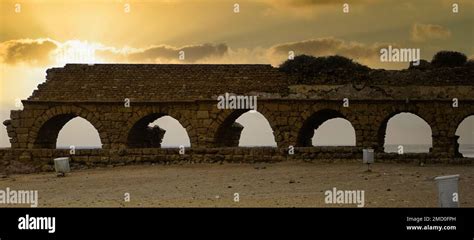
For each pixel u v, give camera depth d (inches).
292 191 1472.7
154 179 1807.3
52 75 2425.0
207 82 2369.6
